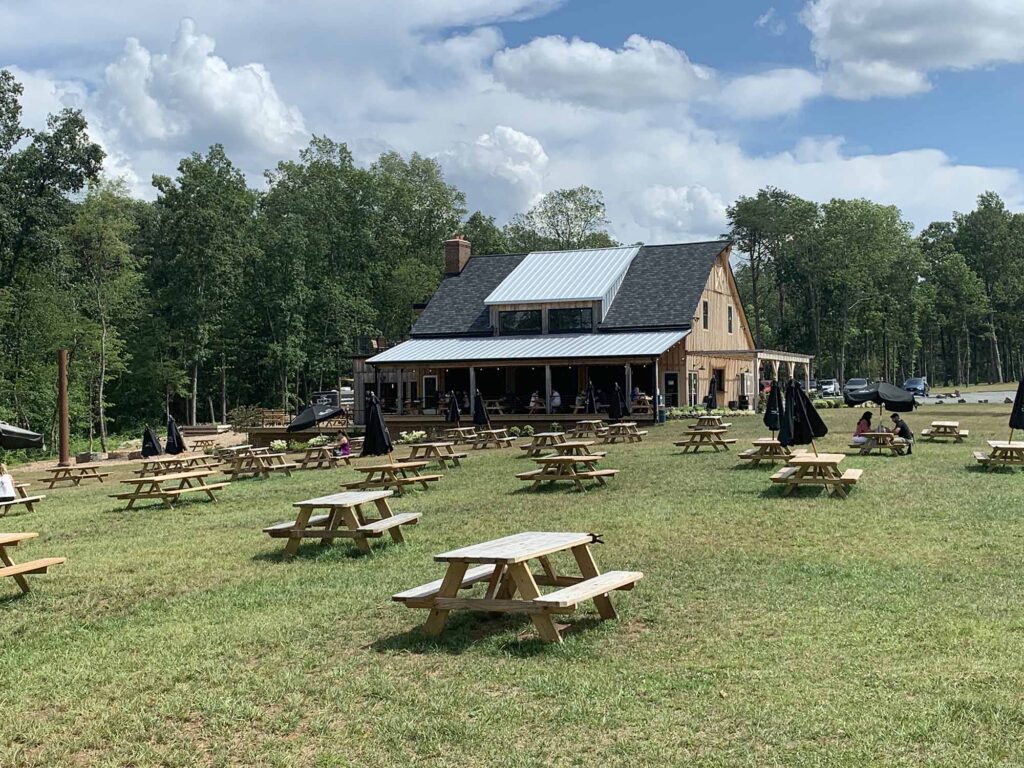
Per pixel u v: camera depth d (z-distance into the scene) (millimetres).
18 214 46906
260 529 14953
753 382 46094
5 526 17328
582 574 8719
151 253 67250
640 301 43562
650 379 41844
